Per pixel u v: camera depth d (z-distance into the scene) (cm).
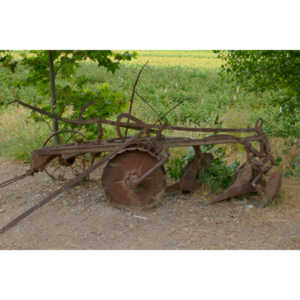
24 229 450
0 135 859
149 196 505
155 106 1088
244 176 539
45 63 721
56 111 696
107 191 511
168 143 507
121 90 1332
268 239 418
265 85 727
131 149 489
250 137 539
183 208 512
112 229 449
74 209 508
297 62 682
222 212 497
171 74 1716
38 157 514
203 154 589
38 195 561
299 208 505
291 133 799
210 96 1320
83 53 696
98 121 495
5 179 638
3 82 1213
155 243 411
